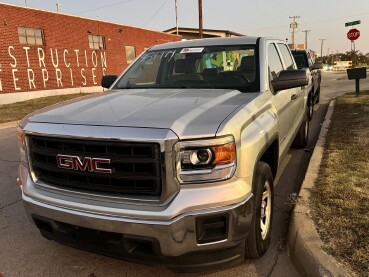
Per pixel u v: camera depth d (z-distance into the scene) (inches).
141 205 96.9
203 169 95.7
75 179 105.4
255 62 155.9
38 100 757.9
